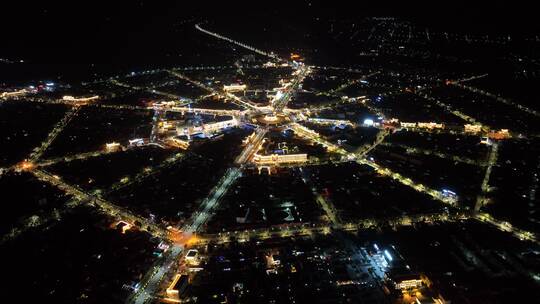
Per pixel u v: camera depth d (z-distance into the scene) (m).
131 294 193.50
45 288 197.00
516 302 185.50
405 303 186.12
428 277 199.12
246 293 192.62
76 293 194.25
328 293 191.75
